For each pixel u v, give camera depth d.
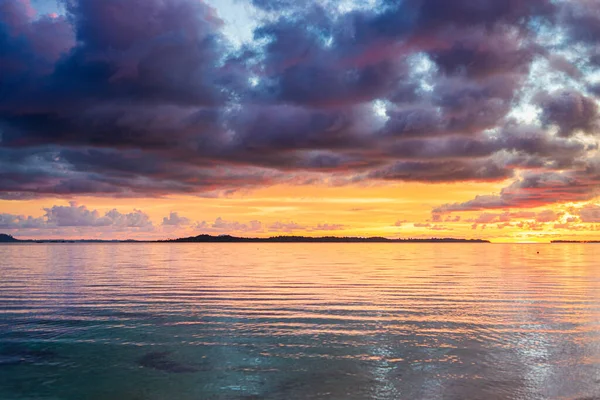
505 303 25.73
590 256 111.56
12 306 25.41
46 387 13.15
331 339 17.72
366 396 12.17
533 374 13.74
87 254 125.81
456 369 14.21
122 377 13.84
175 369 14.49
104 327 20.02
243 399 12.08
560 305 24.94
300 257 105.50
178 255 120.44
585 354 15.67
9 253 133.00
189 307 24.89
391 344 16.98
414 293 30.41
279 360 15.25
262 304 25.86
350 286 35.19
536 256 112.00
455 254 130.25
